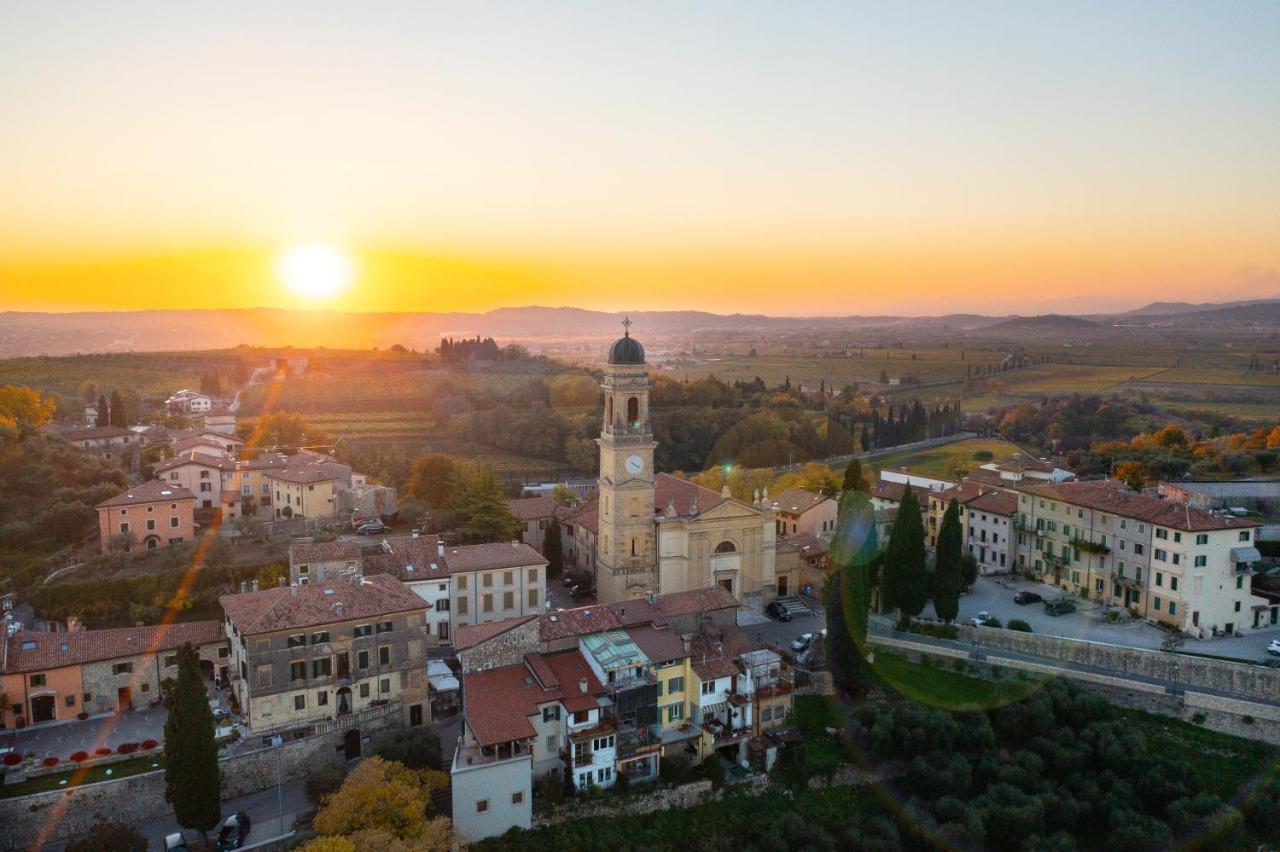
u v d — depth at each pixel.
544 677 67.31
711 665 72.00
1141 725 74.50
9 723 69.00
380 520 117.88
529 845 60.84
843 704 75.75
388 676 71.75
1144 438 156.00
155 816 62.00
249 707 66.94
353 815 55.38
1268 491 117.06
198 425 181.12
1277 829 63.00
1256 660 78.12
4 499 104.31
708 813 66.06
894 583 87.94
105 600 89.00
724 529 97.69
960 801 65.75
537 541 116.44
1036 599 96.06
